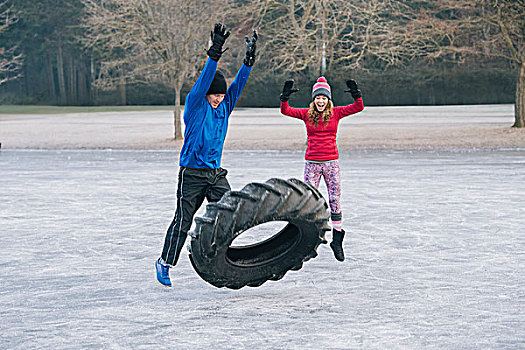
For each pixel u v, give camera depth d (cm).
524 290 566
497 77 7375
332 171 698
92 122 4788
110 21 3095
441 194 1197
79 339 449
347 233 834
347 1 2922
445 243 768
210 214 526
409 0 4956
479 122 3878
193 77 3206
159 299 550
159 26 2984
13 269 659
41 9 7769
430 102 7525
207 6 3033
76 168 1838
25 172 1727
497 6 2930
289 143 2731
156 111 6706
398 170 1667
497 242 770
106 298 553
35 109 7388
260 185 536
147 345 435
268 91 7912
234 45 3772
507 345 430
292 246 558
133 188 1351
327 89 705
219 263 530
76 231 870
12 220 960
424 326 470
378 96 7519
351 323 479
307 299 545
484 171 1612
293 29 3059
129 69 6831
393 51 3031
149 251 744
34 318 497
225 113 561
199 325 478
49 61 8712
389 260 686
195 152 551
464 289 570
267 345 433
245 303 536
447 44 5128
